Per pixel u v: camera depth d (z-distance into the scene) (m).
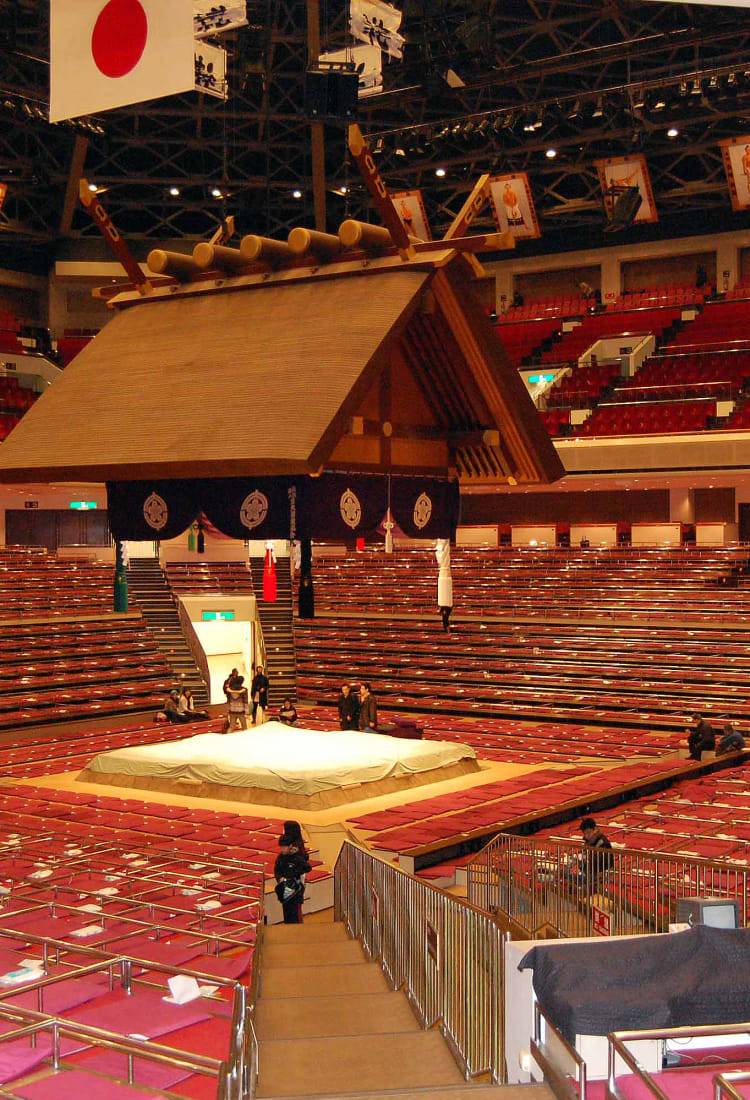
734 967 3.63
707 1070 3.51
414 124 30.72
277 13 26.22
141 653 26.56
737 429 28.14
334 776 16.08
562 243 37.38
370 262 9.19
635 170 30.03
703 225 35.31
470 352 9.44
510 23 27.91
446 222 36.66
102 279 36.06
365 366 8.39
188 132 32.81
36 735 21.98
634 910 8.78
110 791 17.06
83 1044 5.32
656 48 25.70
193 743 18.23
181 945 7.65
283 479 9.01
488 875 10.97
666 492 32.69
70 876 10.26
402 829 13.51
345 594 30.22
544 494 34.47
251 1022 4.57
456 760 18.02
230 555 32.03
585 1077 3.48
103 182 32.06
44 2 24.45
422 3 24.94
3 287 37.25
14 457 9.30
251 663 28.80
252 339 9.17
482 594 29.00
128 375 9.55
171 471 8.55
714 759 17.34
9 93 27.11
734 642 24.45
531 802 14.67
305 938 9.58
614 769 17.14
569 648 25.72
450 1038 5.27
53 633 25.91
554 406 32.31
